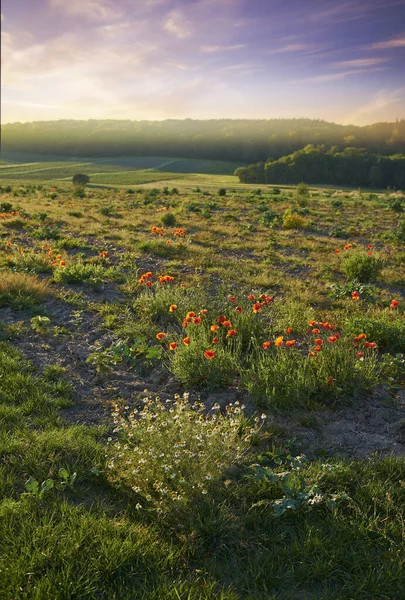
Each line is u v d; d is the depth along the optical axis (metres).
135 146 175.12
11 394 4.71
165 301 7.68
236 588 2.68
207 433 3.67
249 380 5.17
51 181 81.81
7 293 7.66
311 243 16.39
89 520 3.04
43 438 3.91
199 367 5.25
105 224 18.56
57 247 12.75
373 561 2.88
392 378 5.56
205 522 3.10
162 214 21.73
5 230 15.31
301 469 3.66
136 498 3.38
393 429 4.49
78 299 8.12
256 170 103.88
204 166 147.00
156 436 3.58
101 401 4.89
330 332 6.98
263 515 3.26
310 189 69.38
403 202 38.12
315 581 2.79
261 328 6.59
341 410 4.85
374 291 10.06
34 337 6.39
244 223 21.42
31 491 3.29
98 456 3.76
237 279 10.58
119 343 6.07
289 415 4.66
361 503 3.35
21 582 2.56
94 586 2.58
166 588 2.59
